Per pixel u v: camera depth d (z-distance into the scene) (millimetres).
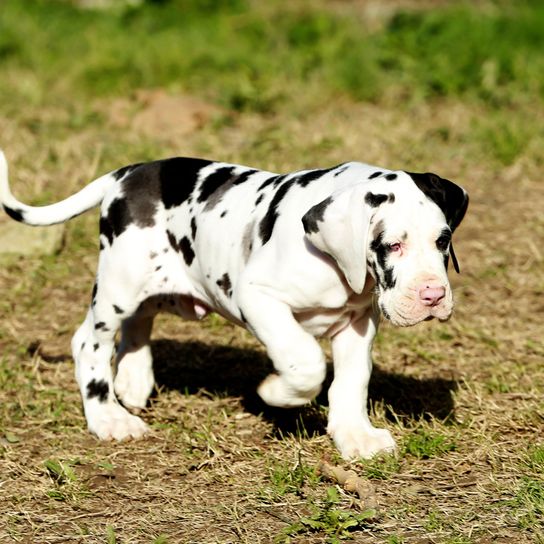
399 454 9219
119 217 9961
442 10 27922
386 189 8344
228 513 8336
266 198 9266
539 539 7691
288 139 18656
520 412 10117
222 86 22188
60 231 14930
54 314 13289
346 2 32375
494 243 15008
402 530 7961
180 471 9164
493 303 13461
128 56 23547
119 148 18234
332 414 9359
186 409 10555
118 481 9016
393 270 8227
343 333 9312
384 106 21344
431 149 18406
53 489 8805
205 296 9922
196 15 29375
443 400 10555
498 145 18312
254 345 12328
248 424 10133
